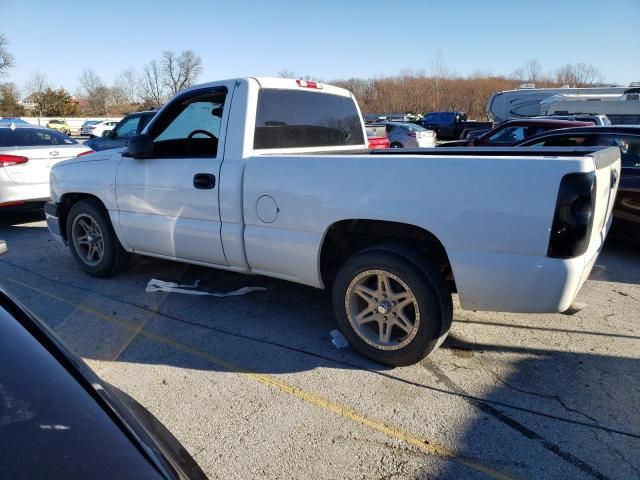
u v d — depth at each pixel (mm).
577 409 2838
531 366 3322
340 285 3398
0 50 59125
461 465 2408
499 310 2965
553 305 2799
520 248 2760
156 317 4164
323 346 3639
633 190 6059
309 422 2750
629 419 2746
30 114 69750
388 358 3283
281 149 4090
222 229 3848
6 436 1328
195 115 4242
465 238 2883
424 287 3072
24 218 8648
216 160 3855
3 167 7094
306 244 3443
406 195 3021
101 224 4848
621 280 5215
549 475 2340
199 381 3178
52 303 4477
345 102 4871
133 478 1280
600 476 2330
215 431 2678
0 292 2041
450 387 3076
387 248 3197
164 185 4164
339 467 2408
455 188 2875
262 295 4625
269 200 3562
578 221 2637
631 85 19828
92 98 74375
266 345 3660
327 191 3287
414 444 2561
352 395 3004
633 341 3693
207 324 4027
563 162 2639
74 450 1328
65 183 5012
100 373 3277
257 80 3879
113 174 4559
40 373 1588
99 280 5059
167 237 4242
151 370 3318
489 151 4316
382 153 4840
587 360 3402
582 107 17578
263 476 2352
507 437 2604
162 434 1672
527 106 22125
